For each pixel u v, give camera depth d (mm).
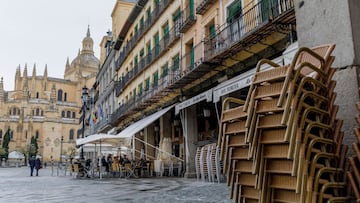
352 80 3084
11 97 109188
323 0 3469
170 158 20969
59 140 97750
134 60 31688
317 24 3512
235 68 13695
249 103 2732
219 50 13406
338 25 3281
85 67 117125
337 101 3182
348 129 3049
